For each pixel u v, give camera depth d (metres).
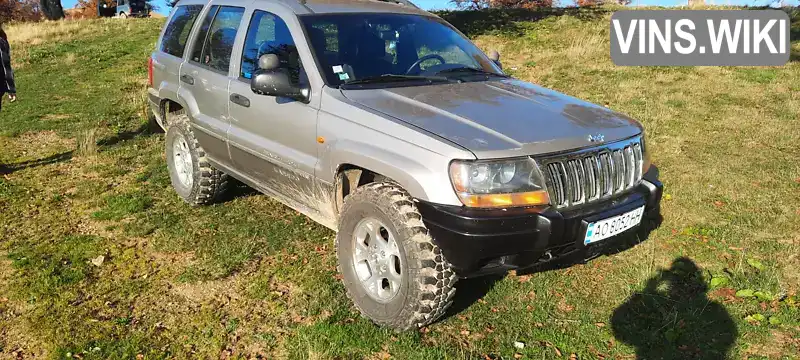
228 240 4.78
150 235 4.91
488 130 3.33
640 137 3.81
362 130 3.55
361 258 3.66
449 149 3.14
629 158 3.66
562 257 3.42
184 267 4.36
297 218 5.23
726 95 9.62
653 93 9.89
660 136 7.67
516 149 3.17
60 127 8.66
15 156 7.24
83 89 11.58
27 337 3.47
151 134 8.21
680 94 9.74
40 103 10.28
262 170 4.48
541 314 3.74
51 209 5.48
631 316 3.75
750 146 7.22
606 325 3.65
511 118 3.53
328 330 3.52
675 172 6.38
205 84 4.98
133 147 7.55
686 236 4.88
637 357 3.34
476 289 4.04
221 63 4.88
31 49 16.52
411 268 3.24
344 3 4.67
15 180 6.29
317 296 3.93
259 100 4.33
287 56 4.23
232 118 4.68
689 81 10.54
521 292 4.00
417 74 4.25
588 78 11.06
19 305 3.82
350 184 3.83
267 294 3.97
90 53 15.71
